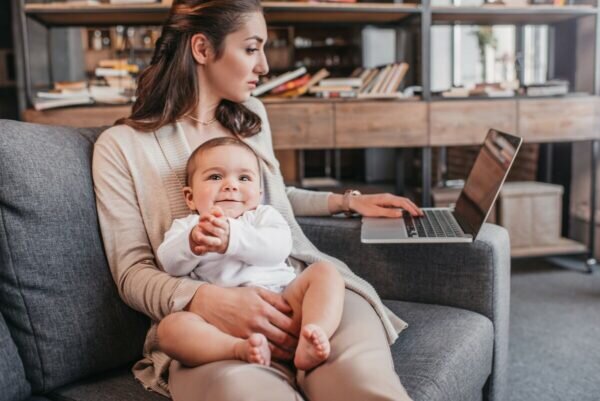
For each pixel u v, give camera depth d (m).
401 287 1.33
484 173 1.38
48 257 0.96
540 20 3.20
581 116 2.86
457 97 2.84
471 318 1.21
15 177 0.94
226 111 1.25
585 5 3.00
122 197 1.07
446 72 5.29
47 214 0.97
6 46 4.39
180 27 1.17
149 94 1.18
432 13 2.79
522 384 1.78
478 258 1.24
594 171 2.94
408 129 2.72
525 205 3.01
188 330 0.86
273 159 1.31
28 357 0.95
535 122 2.82
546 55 3.69
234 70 1.18
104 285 1.03
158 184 1.11
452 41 5.25
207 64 1.19
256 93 2.69
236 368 0.78
